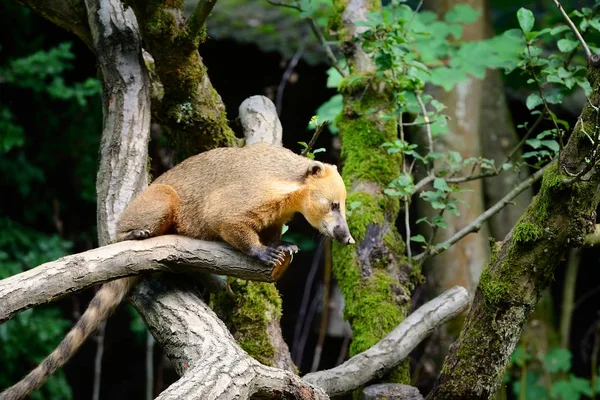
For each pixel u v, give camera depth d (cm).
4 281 543
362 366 751
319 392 592
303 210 673
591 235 645
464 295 824
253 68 1573
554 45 1498
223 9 1517
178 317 614
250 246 635
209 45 1511
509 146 1372
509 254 630
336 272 861
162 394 491
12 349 1367
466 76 1202
